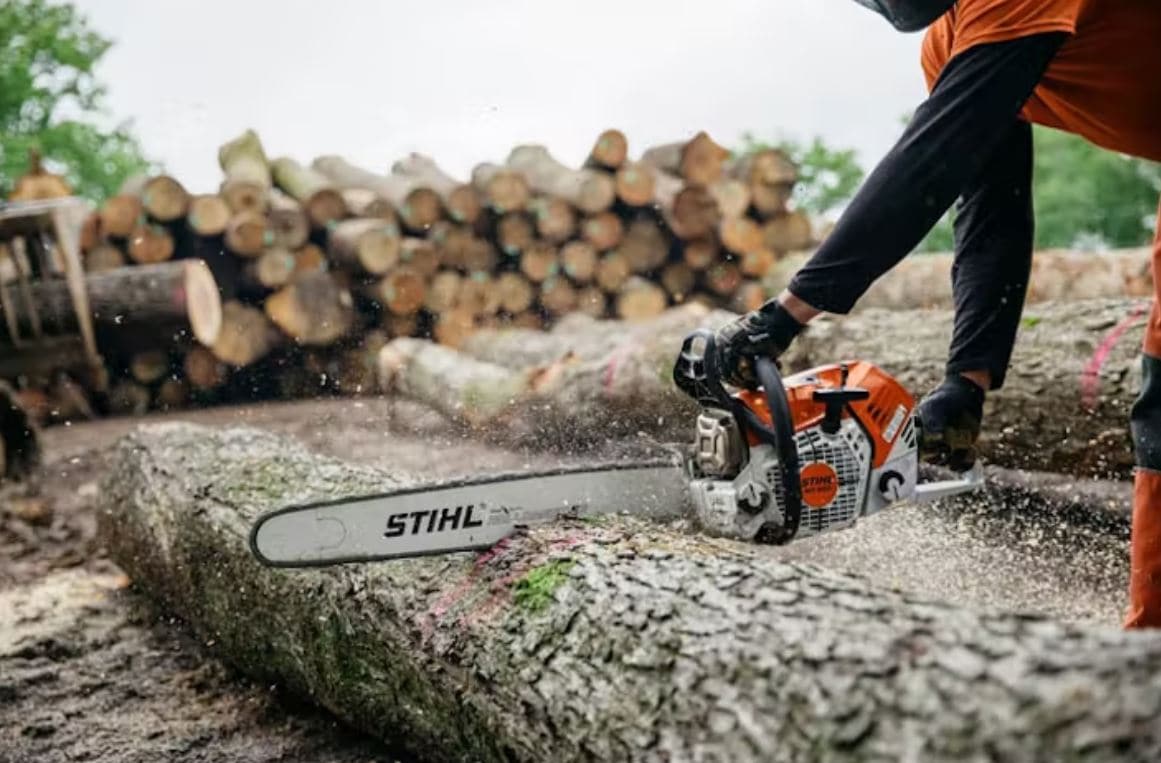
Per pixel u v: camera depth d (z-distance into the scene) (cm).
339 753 237
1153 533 201
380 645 221
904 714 129
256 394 767
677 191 727
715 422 225
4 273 701
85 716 264
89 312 675
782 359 454
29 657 304
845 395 231
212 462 324
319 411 693
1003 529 332
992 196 245
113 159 1565
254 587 262
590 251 727
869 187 209
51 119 1593
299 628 246
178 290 695
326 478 290
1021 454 380
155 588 336
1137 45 208
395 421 591
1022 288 247
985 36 203
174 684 282
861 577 169
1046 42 200
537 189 727
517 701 183
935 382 399
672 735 154
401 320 748
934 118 205
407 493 212
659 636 167
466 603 206
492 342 671
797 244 748
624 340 540
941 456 249
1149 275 564
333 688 239
